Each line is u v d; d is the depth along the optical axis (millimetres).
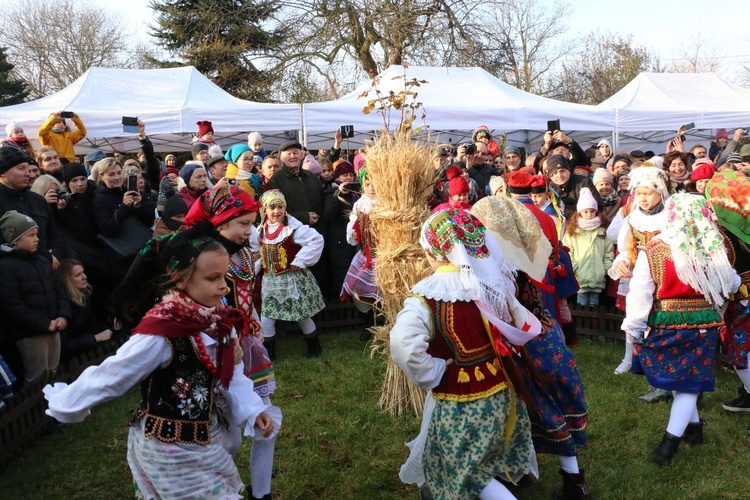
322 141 12594
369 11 18172
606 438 3969
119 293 2414
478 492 2656
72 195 5758
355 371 5340
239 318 2523
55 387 2297
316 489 3492
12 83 27516
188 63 21719
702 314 3496
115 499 3486
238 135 12227
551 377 3029
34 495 3539
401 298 4195
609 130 10984
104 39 30984
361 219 5758
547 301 3613
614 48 29969
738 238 3926
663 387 3570
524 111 10219
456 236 2643
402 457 3807
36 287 4488
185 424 2287
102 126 9008
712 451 3736
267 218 5625
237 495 2369
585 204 5973
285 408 4609
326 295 7023
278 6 19422
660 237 3574
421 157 4113
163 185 5996
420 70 11016
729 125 11555
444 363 2627
